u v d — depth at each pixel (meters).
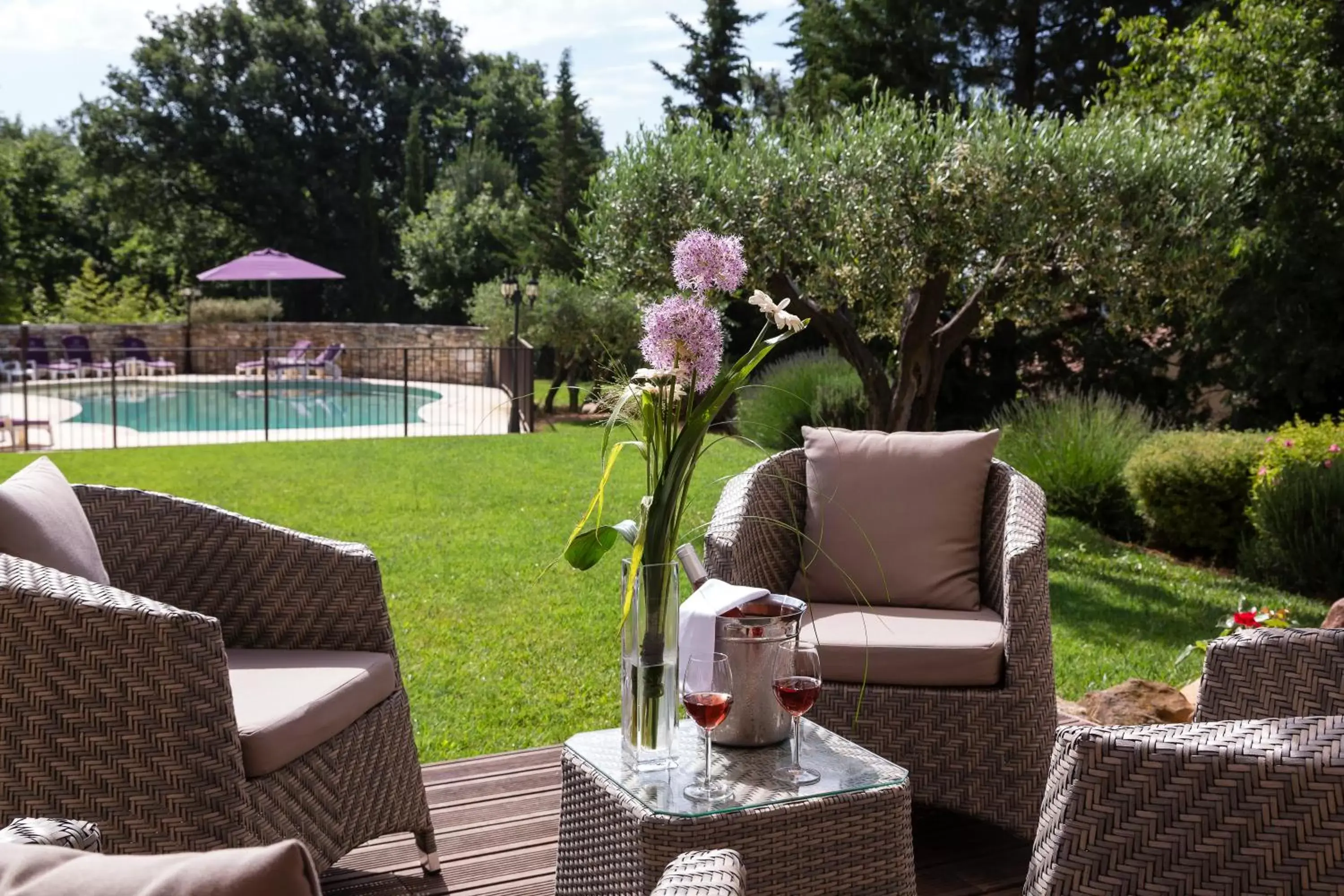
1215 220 6.55
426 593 5.07
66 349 17.23
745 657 1.98
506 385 15.73
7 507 2.06
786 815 1.78
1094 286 6.58
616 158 6.87
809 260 6.35
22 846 0.87
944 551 3.00
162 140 28.50
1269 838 1.24
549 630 4.51
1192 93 9.46
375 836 2.26
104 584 2.27
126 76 28.77
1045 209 6.10
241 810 1.88
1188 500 6.75
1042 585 2.63
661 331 1.79
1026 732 2.56
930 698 2.59
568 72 22.78
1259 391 10.72
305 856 0.76
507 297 13.75
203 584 2.50
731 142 6.95
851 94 15.02
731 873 1.02
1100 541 7.16
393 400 16.75
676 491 1.88
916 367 6.73
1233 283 10.38
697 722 1.78
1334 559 5.84
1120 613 5.18
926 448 3.09
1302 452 6.36
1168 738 1.31
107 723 1.84
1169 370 12.61
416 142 29.27
